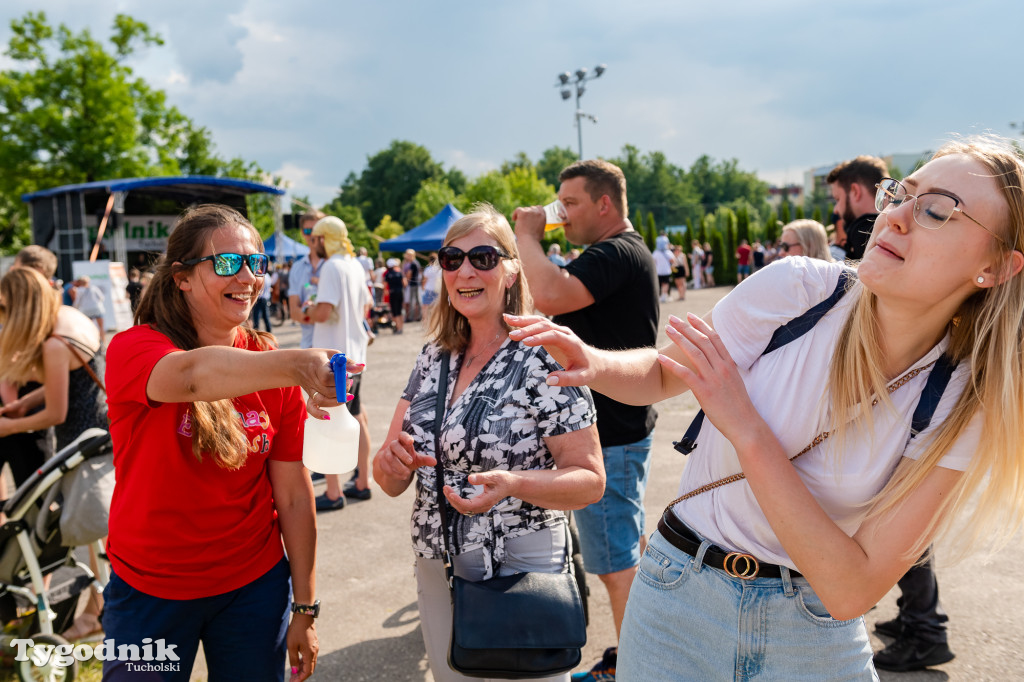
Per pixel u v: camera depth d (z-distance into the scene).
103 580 3.25
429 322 2.27
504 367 2.04
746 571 1.43
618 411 2.66
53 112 28.19
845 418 1.33
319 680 2.95
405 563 4.07
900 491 1.28
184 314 1.87
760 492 1.26
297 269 5.59
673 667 1.51
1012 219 1.14
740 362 1.44
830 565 1.23
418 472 2.12
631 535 2.71
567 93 29.41
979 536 1.26
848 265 1.55
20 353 2.96
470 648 1.80
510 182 53.47
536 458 2.00
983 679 2.81
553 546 2.05
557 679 1.92
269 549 2.01
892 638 3.12
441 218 19.59
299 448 2.04
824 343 1.37
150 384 1.66
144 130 31.02
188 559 1.83
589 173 2.98
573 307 2.76
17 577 2.91
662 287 23.44
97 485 2.74
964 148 1.21
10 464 3.57
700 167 125.88
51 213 19.31
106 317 16.12
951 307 1.23
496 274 2.08
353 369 1.53
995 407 1.19
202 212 1.85
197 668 3.03
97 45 29.11
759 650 1.43
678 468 5.52
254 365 1.56
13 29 28.31
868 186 3.52
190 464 1.80
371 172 90.94
